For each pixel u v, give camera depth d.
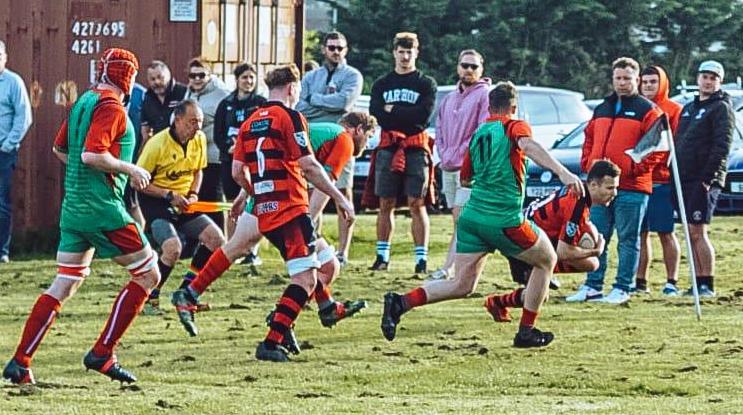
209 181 39.03
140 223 35.03
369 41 115.50
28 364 22.67
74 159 22.33
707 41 122.00
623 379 23.20
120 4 43.09
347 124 30.16
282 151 24.89
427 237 38.38
